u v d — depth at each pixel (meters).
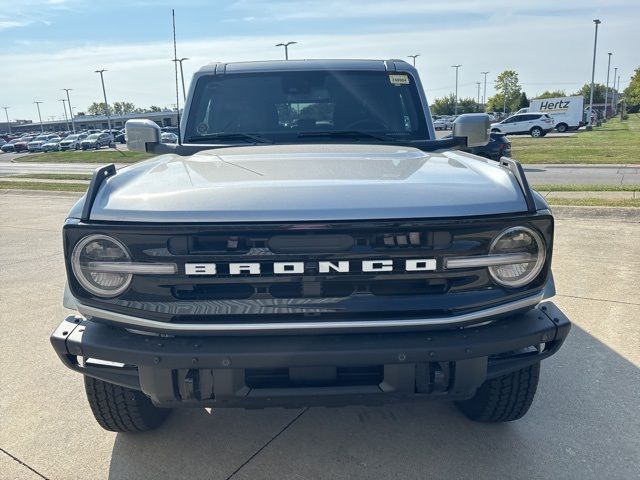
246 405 2.32
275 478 2.75
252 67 3.89
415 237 2.21
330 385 2.29
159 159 3.17
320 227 2.15
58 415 3.36
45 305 5.26
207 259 2.19
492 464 2.82
